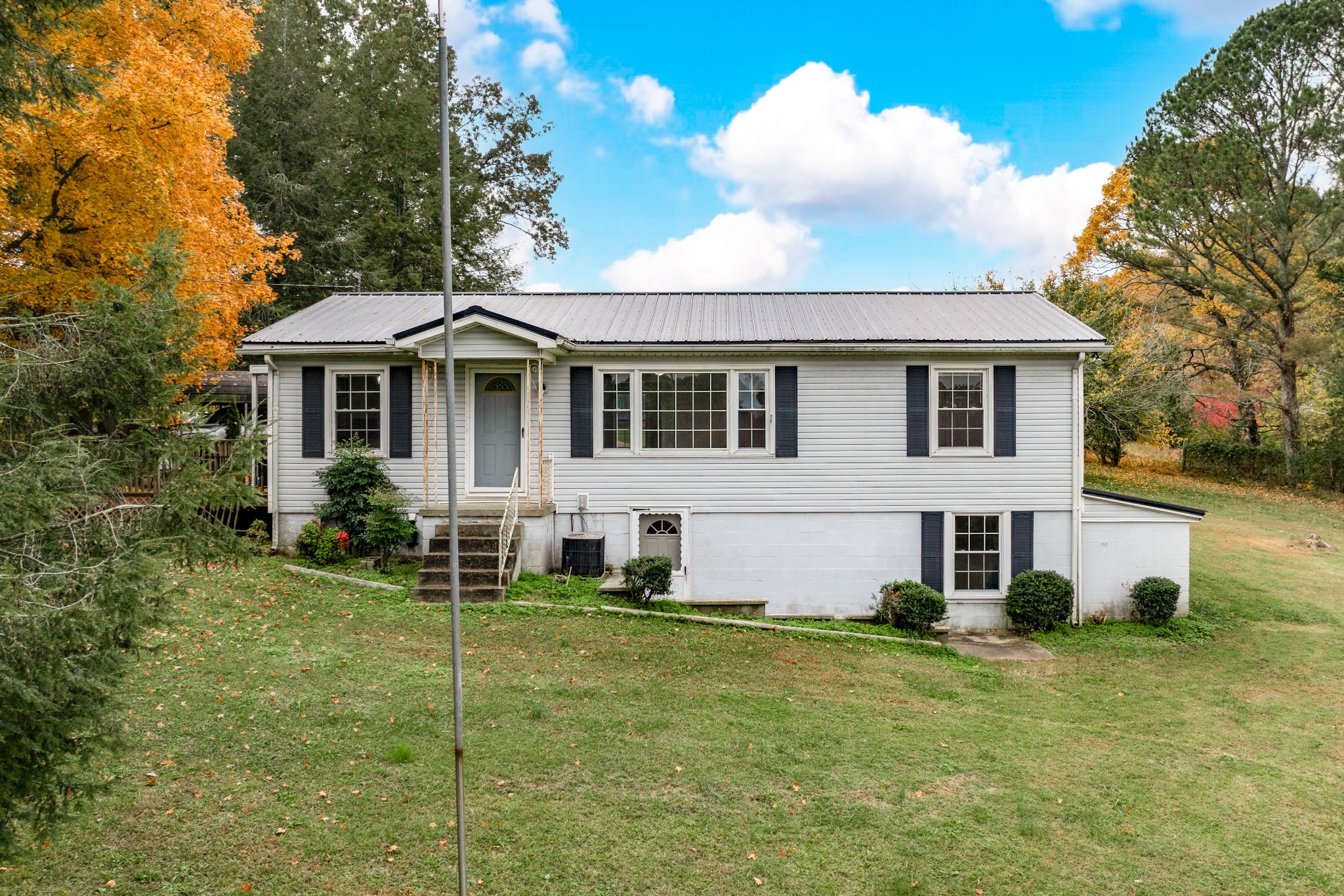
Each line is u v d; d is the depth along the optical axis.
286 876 5.60
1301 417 28.97
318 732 7.73
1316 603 15.95
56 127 10.54
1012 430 14.52
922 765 8.06
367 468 14.16
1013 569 14.59
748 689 9.88
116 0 10.83
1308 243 24.81
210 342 14.28
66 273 12.30
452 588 4.95
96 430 4.93
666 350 14.23
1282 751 9.22
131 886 5.36
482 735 7.92
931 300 16.92
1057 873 6.32
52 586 3.94
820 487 14.58
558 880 5.77
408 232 29.45
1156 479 27.89
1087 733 9.44
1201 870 6.53
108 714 4.77
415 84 31.48
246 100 26.00
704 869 6.02
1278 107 24.67
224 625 10.58
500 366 14.47
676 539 14.78
